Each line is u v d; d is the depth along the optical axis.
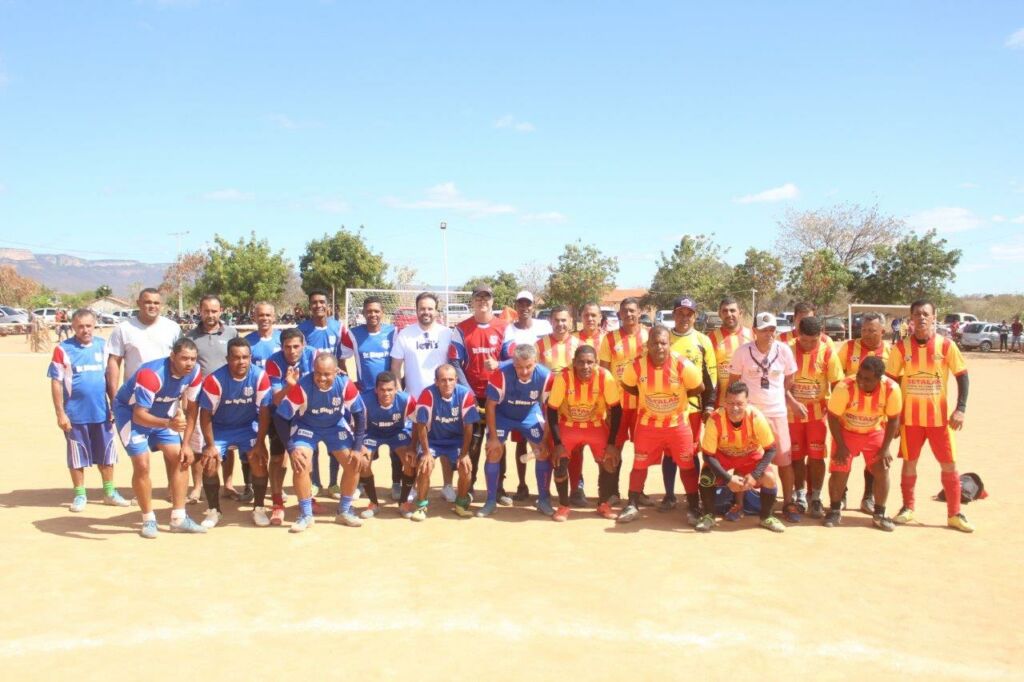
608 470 7.69
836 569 5.99
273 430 7.45
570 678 4.20
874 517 7.29
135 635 4.68
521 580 5.67
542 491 7.85
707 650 4.55
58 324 42.50
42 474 9.42
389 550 6.43
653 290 65.75
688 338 8.03
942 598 5.40
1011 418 14.86
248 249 60.69
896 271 51.91
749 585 5.61
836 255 55.22
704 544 6.67
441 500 8.46
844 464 7.20
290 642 4.60
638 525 7.35
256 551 6.37
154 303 7.87
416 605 5.17
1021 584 5.69
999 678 4.29
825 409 7.68
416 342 8.57
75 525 7.08
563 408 7.72
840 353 8.30
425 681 4.14
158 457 10.89
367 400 7.86
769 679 4.23
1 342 42.22
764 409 7.35
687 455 7.43
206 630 4.76
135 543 6.55
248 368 7.24
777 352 7.41
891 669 4.37
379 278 61.88
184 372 6.77
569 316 8.32
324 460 10.98
